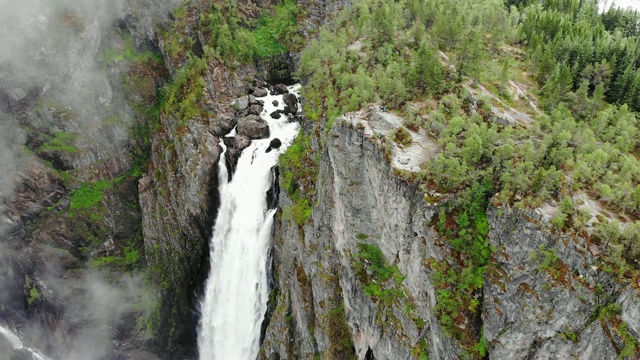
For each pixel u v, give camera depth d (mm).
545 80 55188
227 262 78000
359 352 53406
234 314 76938
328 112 58812
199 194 79125
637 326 31516
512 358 37250
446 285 40219
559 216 35156
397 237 46062
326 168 54625
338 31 79625
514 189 38281
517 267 36906
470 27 66750
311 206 60000
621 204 36094
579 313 33875
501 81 52500
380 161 46625
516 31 67562
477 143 40812
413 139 47188
